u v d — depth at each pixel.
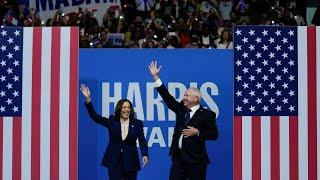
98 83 27.02
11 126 23.08
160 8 43.62
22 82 23.12
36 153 23.11
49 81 23.16
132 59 27.06
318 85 23.34
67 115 23.16
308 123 23.33
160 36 39.41
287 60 23.34
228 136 27.19
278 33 23.34
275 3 44.69
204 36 40.09
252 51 23.31
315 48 23.33
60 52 23.20
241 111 23.31
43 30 23.20
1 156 23.05
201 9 43.47
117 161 24.72
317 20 43.00
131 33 39.69
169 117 27.14
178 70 27.05
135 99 27.06
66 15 41.72
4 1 42.19
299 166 23.30
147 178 27.06
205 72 27.09
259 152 23.30
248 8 44.34
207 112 23.69
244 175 23.28
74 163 23.16
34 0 43.09
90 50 27.05
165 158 27.09
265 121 23.31
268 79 23.33
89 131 27.06
